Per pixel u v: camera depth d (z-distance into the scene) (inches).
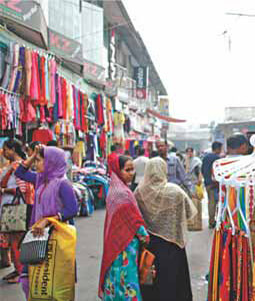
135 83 946.1
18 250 173.8
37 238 119.4
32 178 143.0
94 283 173.8
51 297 118.8
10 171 173.9
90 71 498.0
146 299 130.0
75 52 394.3
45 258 119.9
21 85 245.1
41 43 315.6
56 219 123.3
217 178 112.7
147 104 971.9
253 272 102.7
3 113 223.5
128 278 114.7
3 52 238.4
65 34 390.9
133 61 966.4
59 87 309.0
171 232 128.0
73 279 124.4
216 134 1190.3
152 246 128.9
